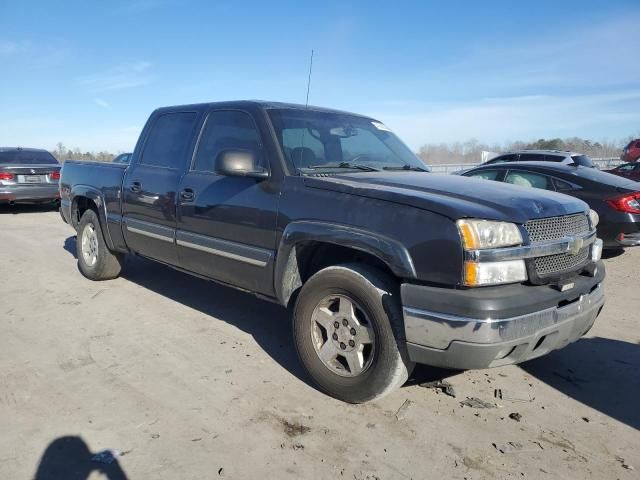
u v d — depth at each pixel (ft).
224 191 13.23
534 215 9.82
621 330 15.56
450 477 8.54
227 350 13.56
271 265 12.07
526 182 26.30
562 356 13.58
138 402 10.76
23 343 13.83
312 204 11.21
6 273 21.35
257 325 15.48
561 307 9.88
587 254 11.21
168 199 15.03
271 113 13.24
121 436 9.52
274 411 10.49
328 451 9.19
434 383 11.87
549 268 9.96
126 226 17.21
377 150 14.56
